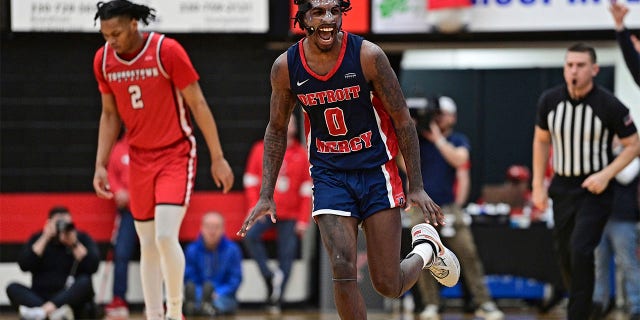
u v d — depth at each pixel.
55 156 20.92
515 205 22.56
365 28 20.06
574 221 13.74
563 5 20.02
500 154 26.52
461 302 22.88
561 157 13.73
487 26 20.03
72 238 18.41
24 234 20.88
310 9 9.27
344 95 9.52
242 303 21.20
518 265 20.30
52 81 20.89
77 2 20.36
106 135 12.66
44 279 18.38
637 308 17.28
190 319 19.27
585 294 13.16
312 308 21.30
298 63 9.56
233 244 19.94
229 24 20.36
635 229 17.17
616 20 14.68
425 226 10.80
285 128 10.09
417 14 20.11
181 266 12.03
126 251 19.72
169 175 12.12
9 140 20.86
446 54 26.61
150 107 12.09
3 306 20.89
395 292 9.70
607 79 25.41
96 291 20.89
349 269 9.42
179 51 12.05
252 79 21.09
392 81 9.52
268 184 10.00
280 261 20.59
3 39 20.58
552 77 26.30
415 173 9.73
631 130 13.31
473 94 26.58
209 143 12.46
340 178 9.73
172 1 20.23
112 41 11.77
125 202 19.75
